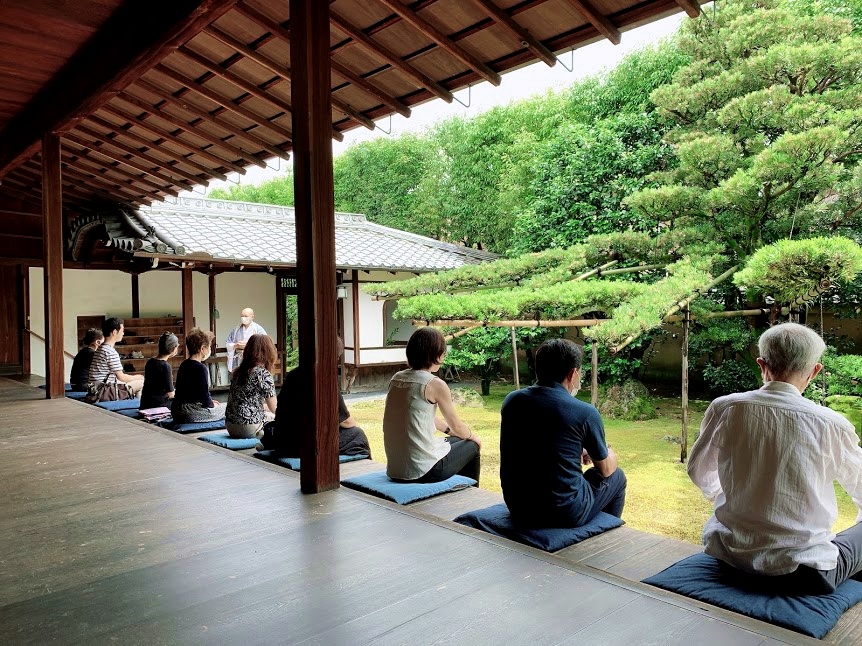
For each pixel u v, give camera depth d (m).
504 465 2.58
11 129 7.20
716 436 2.02
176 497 3.03
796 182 5.96
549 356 2.56
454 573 2.08
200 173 7.65
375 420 9.53
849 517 4.73
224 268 12.22
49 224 6.60
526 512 2.50
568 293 6.52
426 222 17.73
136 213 10.78
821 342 1.93
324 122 3.10
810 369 1.93
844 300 6.87
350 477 3.43
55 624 1.77
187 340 5.12
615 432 7.65
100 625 1.76
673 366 10.47
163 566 2.18
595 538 2.45
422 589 1.96
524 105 15.65
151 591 1.98
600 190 10.20
